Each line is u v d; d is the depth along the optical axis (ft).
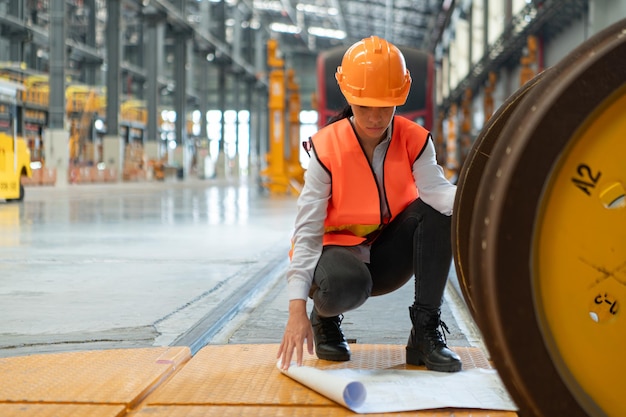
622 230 6.36
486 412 8.04
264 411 8.00
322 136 9.97
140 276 20.08
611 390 6.49
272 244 28.63
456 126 152.05
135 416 7.81
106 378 9.19
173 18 133.39
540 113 6.03
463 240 9.05
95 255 24.71
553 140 6.04
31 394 8.50
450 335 12.88
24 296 16.83
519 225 6.07
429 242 9.92
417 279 10.03
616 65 6.08
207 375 9.48
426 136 10.11
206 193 86.17
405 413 7.98
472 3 144.15
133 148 147.95
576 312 6.37
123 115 154.81
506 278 6.09
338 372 9.63
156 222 39.75
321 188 9.80
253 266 22.15
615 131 6.25
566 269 6.33
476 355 10.85
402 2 163.12
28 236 31.22
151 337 12.50
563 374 6.30
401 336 12.91
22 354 11.34
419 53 64.39
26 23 112.88
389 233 10.32
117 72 115.65
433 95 64.34
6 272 20.72
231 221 40.96
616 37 6.13
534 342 6.19
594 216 6.33
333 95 65.26
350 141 9.81
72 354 10.59
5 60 121.60
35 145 120.88
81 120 128.67
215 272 20.89
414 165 10.07
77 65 149.28
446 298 17.16
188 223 39.27
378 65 9.36
